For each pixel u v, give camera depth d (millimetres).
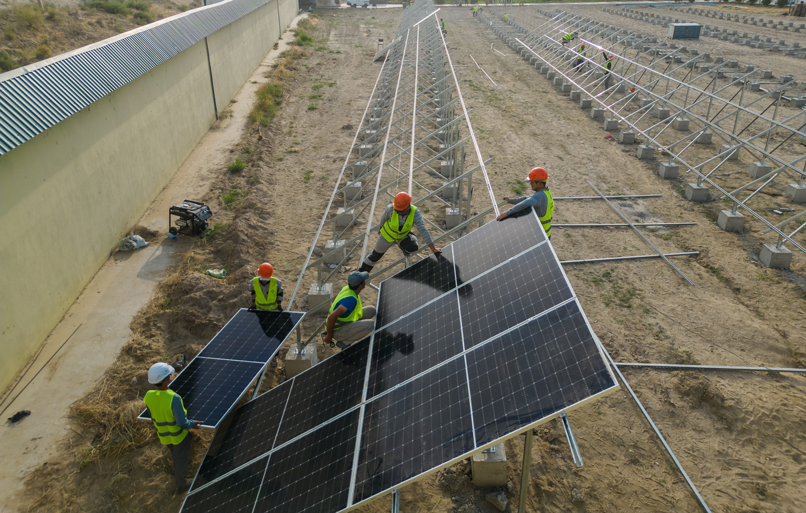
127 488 6504
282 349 8703
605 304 9750
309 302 9555
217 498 4941
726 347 8547
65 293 9711
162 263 11430
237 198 14516
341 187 15344
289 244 12234
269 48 32844
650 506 6117
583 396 3607
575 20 39500
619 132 19594
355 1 59062
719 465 6613
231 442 5641
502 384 4145
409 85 22062
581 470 6574
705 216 13023
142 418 5953
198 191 14953
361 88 26359
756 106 21969
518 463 6645
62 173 9750
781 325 9047
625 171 15930
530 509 6090
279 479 4703
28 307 8539
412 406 4539
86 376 8234
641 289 10180
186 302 9781
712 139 18469
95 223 10992
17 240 8336
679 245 11719
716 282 10352
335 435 4758
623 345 8664
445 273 6285
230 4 23953
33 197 8812
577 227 12602
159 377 5652
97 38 26922
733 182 14891
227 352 6703
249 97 23844
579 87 22734
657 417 7320
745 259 11086
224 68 22062
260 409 5938
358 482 4129
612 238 12086
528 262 5375
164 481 6566
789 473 6473
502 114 21828
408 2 59812
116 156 12070
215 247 12070
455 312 5406
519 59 32469
